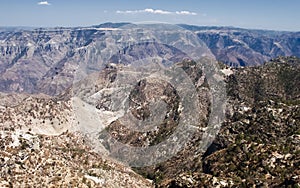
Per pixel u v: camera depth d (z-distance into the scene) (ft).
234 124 649.61
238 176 409.69
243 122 650.02
